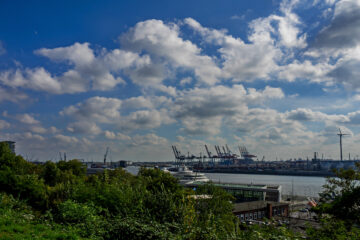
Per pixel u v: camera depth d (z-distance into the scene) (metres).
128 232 14.02
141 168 85.25
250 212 79.00
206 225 15.13
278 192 120.50
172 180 52.50
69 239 13.14
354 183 16.03
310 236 14.67
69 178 76.12
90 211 17.42
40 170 87.12
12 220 14.73
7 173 44.81
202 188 52.12
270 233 13.88
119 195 24.81
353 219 15.02
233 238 13.91
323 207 16.03
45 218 16.97
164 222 15.75
